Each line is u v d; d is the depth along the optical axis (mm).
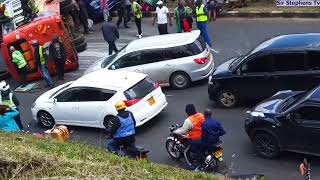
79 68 21922
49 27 20734
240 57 16953
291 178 12117
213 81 16391
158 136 15195
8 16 23766
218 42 22297
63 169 7090
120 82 15758
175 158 13523
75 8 24812
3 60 22031
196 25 23609
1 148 7684
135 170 7422
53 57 20375
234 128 15008
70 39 21453
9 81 21766
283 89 15367
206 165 12398
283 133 12695
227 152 13703
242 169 12734
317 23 22703
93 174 7023
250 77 15711
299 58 14992
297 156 13078
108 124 15695
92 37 25672
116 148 12430
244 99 16172
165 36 19000
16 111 13789
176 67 18188
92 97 15906
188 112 12875
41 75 20953
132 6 25094
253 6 25906
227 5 25828
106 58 19641
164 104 16203
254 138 13250
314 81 14875
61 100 16453
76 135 16000
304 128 12375
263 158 13195
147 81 15969
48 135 13273
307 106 12305
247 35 22609
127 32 25562
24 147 7895
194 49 18203
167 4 28250
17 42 20672
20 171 7039
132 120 12477
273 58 15312
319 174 12133
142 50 18344
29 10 23703
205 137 12414
